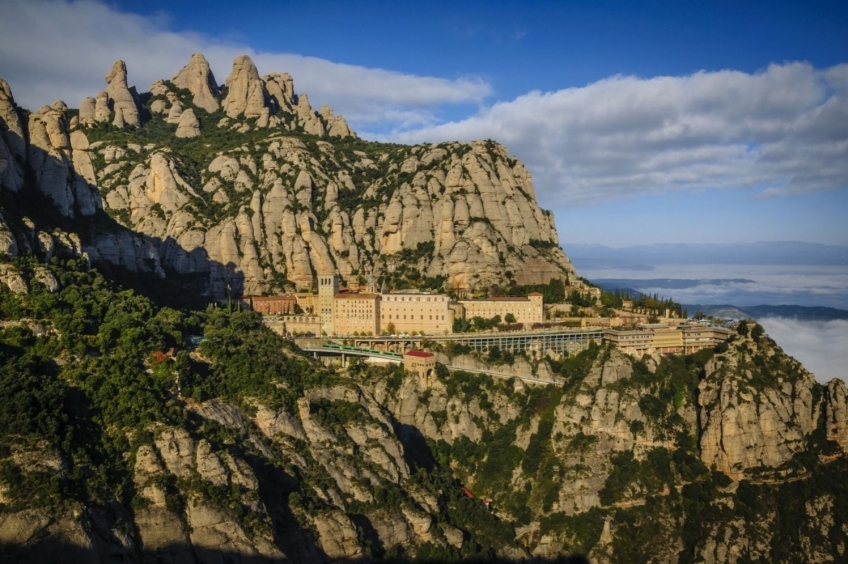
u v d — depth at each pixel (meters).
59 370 195.75
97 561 156.00
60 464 165.00
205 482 181.00
